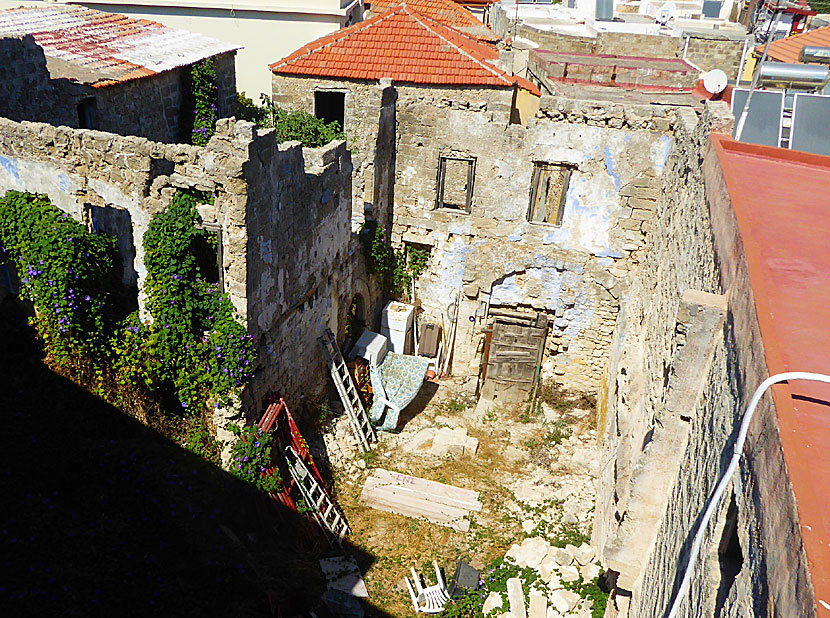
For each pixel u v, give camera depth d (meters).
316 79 19.00
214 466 13.55
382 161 18.81
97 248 13.27
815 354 6.00
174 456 13.33
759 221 9.05
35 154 13.02
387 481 16.22
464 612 13.27
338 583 13.59
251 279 13.13
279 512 13.74
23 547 10.67
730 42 25.84
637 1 38.28
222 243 12.76
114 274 13.93
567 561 14.34
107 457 12.49
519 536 15.29
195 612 10.80
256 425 13.95
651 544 9.55
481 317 20.59
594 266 19.17
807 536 3.75
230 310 13.17
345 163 16.98
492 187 19.03
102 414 13.38
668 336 10.14
